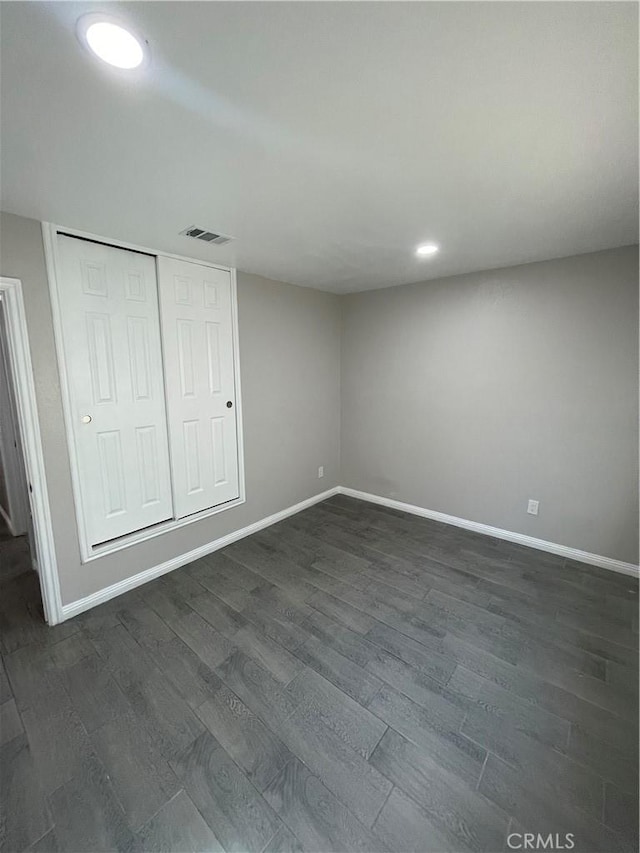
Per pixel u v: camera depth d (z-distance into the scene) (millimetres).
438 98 1130
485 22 882
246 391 3271
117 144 1345
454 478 3518
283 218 2018
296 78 1041
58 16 843
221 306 2984
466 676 1820
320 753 1456
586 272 2668
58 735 1528
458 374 3373
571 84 1064
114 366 2406
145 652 1980
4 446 3262
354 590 2531
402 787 1337
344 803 1289
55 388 2137
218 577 2699
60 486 2199
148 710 1642
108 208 1878
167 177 1585
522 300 2959
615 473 2699
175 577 2707
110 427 2416
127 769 1398
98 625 2195
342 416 4324
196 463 2932
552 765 1410
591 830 1211
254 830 1215
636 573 2662
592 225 2135
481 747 1479
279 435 3633
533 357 2957
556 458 2932
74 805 1286
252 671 1852
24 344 2002
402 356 3729
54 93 1077
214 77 1030
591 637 2076
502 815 1253
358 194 1752
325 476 4254
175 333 2699
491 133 1302
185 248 2512
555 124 1251
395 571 2764
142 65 984
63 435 2188
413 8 844
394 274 3238
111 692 1731
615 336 2609
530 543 3121
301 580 2654
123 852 1160
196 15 853
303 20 872
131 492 2557
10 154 1396
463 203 1855
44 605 2195
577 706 1657
